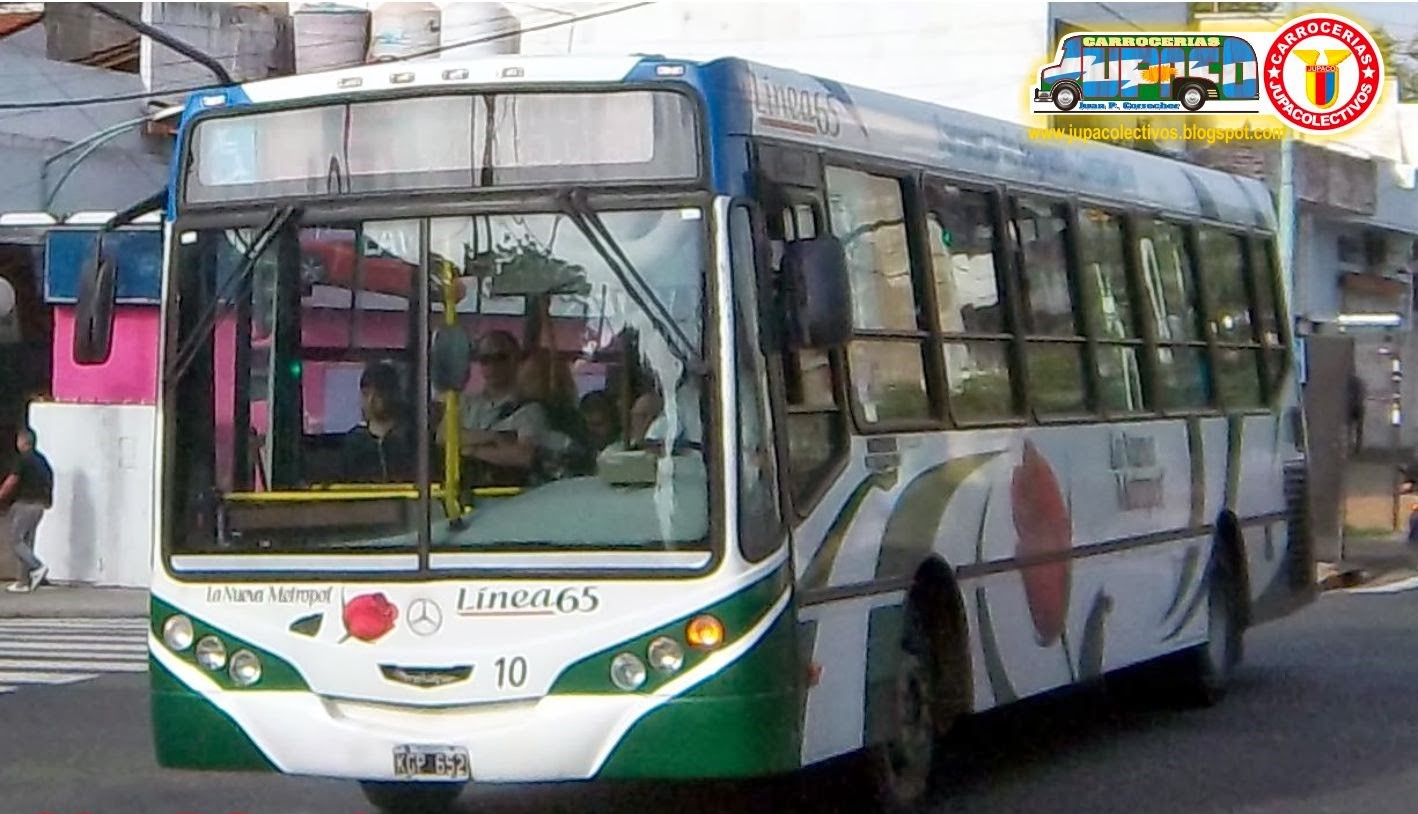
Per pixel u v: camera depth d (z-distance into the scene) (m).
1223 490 14.38
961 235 10.70
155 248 24.64
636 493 8.30
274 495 8.66
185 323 8.87
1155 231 13.46
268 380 8.73
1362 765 11.95
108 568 24.55
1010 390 11.09
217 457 8.77
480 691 8.32
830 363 9.13
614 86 8.46
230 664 8.65
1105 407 12.35
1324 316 35.84
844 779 9.71
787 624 8.39
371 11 33.78
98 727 13.59
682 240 8.34
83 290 9.14
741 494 8.26
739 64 8.66
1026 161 11.57
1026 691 11.11
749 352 8.37
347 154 8.73
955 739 13.08
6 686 15.89
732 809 10.50
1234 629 14.70
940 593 10.21
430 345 8.51
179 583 8.74
